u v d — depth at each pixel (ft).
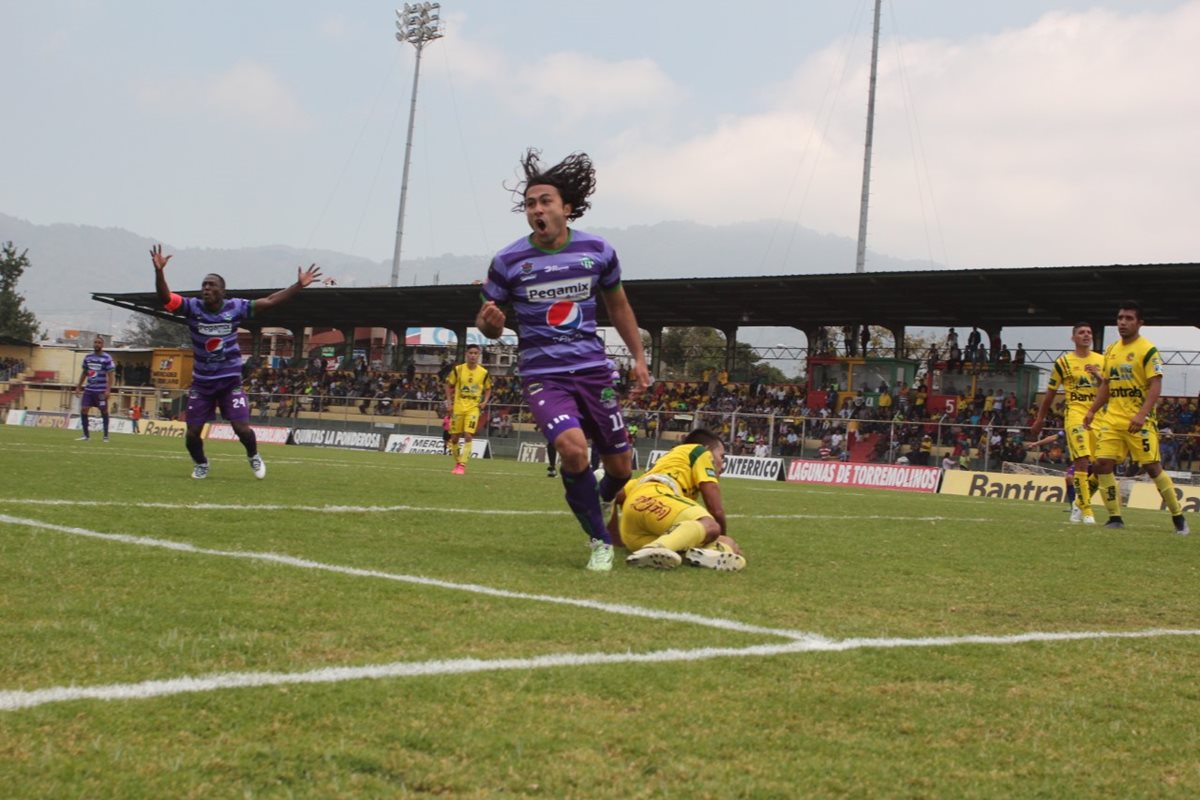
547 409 19.84
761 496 52.06
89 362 82.53
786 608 16.05
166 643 11.61
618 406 21.31
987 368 122.52
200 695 9.78
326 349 222.28
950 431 98.94
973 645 13.93
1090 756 9.48
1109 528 38.47
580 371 20.47
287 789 7.68
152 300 163.84
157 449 68.90
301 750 8.49
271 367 190.80
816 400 129.08
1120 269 91.45
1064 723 10.48
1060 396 122.21
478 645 12.30
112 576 15.56
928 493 80.33
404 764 8.29
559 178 20.48
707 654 12.43
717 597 16.76
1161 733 10.30
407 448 121.90
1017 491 82.74
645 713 9.97
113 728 8.77
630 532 21.95
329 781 7.87
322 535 22.53
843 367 128.47
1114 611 17.69
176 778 7.79
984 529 34.35
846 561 22.98
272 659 11.18
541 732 9.20
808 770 8.67
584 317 20.53
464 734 9.05
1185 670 13.15
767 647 13.02
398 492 38.40
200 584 15.30
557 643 12.62
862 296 117.39
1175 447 92.79
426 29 170.50
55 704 9.29
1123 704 11.30
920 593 18.58
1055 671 12.72
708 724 9.75
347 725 9.16
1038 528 36.22
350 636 12.44
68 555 17.25
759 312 134.41
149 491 31.63
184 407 152.05
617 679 11.06
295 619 13.23
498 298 20.71
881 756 9.15
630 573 19.17
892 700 10.96
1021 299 110.32
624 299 21.47
